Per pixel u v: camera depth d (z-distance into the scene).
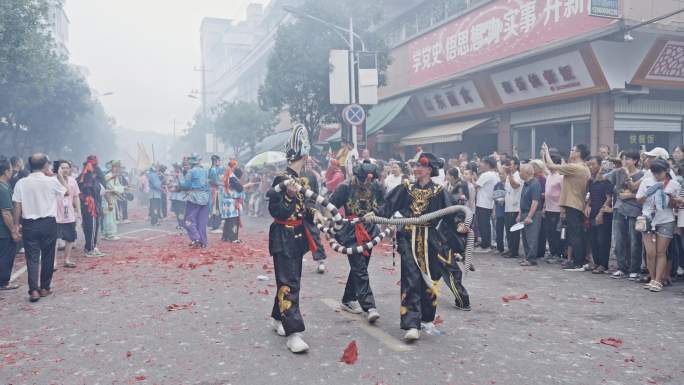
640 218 6.96
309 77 19.64
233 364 4.38
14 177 10.61
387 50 19.92
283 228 4.78
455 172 10.05
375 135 24.27
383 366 4.30
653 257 6.98
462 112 19.58
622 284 7.33
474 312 5.92
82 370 4.29
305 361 4.43
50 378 4.14
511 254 9.59
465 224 4.96
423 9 21.39
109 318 5.77
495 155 11.54
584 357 4.51
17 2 19.83
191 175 10.88
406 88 21.27
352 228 6.00
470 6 18.30
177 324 5.51
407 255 4.99
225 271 8.39
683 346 4.78
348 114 15.06
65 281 7.75
